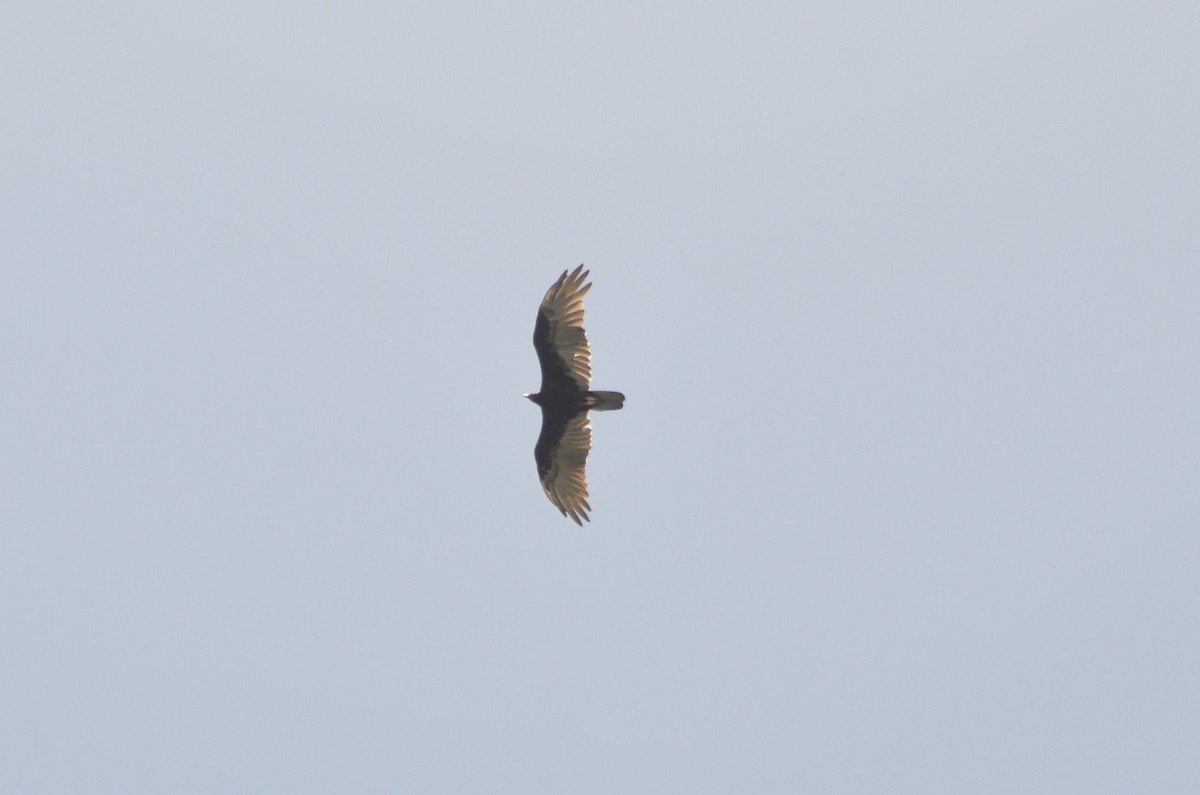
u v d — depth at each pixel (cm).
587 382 6994
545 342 7000
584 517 7044
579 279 6962
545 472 7056
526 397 7019
